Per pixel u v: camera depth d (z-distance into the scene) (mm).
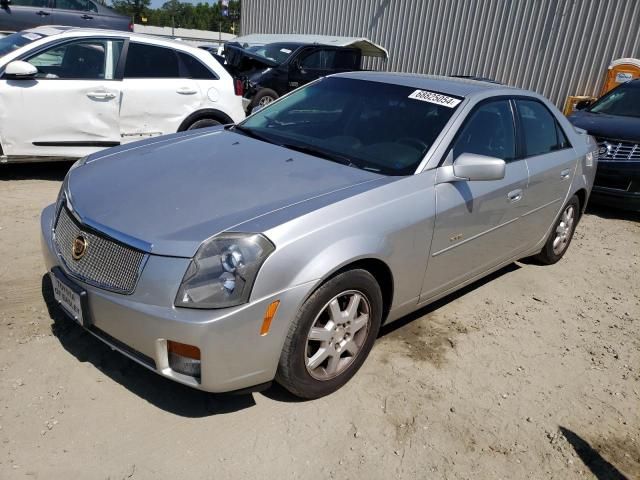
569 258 5473
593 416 3107
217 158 3336
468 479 2561
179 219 2613
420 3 14297
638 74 10672
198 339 2352
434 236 3266
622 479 2678
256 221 2568
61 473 2340
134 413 2711
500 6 12828
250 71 11078
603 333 4051
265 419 2768
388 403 2982
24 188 5730
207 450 2545
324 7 16641
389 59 15273
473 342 3701
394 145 3469
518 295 4512
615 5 11195
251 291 2414
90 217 2715
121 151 3604
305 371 2752
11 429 2527
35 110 5605
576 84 11961
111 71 6020
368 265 2967
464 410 3012
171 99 6355
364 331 3037
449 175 3342
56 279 2777
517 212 4059
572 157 4770
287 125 3955
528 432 2912
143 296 2436
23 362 2957
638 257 5711
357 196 2895
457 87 3922
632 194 6707
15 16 11500
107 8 12789
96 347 3137
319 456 2580
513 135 4066
